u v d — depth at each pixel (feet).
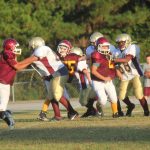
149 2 253.65
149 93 124.06
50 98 99.35
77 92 196.24
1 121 100.83
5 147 65.26
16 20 228.43
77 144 65.77
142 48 239.30
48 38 231.50
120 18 244.22
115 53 101.50
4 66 82.79
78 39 242.99
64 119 100.53
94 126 83.35
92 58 97.35
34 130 80.69
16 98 203.00
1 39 223.92
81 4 242.58
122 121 89.76
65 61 103.24
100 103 97.50
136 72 102.01
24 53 223.92
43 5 238.68
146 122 87.25
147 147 62.59
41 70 99.04
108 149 61.93
